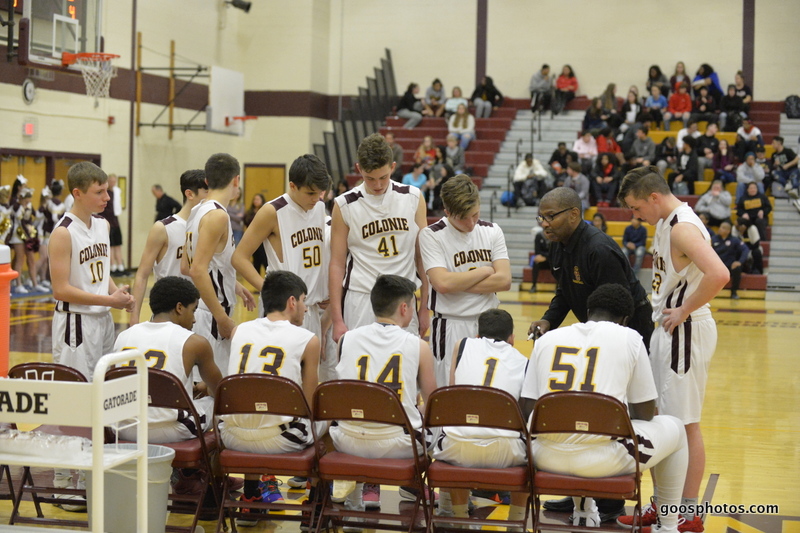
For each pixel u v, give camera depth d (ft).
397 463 11.02
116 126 48.32
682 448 11.46
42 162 43.34
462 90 61.41
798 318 36.96
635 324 13.02
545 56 60.13
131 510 10.96
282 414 11.10
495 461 10.98
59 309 13.93
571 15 59.62
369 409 10.84
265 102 59.67
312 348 11.82
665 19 58.23
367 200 13.56
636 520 11.73
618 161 50.75
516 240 49.26
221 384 11.10
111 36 47.42
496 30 60.70
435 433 12.32
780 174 49.80
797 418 19.85
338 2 62.13
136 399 10.02
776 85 56.95
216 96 53.31
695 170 49.47
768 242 46.98
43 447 9.75
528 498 10.99
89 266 14.05
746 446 17.39
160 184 52.54
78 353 13.88
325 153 51.21
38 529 10.25
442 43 61.36
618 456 10.61
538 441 10.98
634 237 44.14
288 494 14.12
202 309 14.34
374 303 11.90
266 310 12.19
